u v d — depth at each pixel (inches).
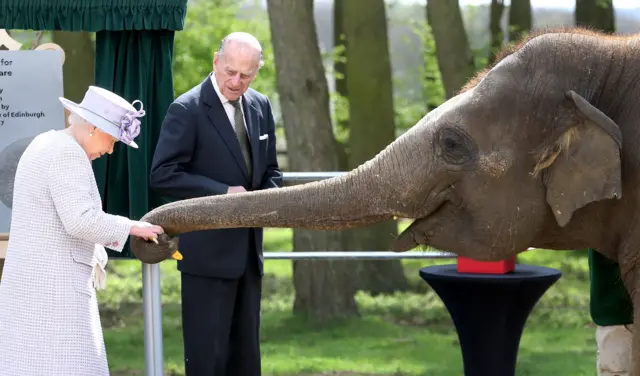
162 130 288.5
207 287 292.7
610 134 232.4
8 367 243.8
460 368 520.1
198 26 788.6
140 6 309.6
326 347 590.6
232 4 831.7
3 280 248.1
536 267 328.5
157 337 295.0
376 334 634.8
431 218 254.1
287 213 250.5
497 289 303.9
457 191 249.4
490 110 246.1
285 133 682.2
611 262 300.4
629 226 245.0
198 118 287.7
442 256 331.9
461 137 247.6
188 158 287.7
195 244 290.8
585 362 526.6
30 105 317.1
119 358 544.4
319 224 251.4
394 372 509.0
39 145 247.0
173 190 283.7
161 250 250.5
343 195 251.6
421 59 890.1
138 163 319.0
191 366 295.6
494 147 245.3
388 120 750.5
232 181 290.5
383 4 747.4
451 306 315.0
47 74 317.1
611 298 302.8
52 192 242.1
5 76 316.5
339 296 685.9
